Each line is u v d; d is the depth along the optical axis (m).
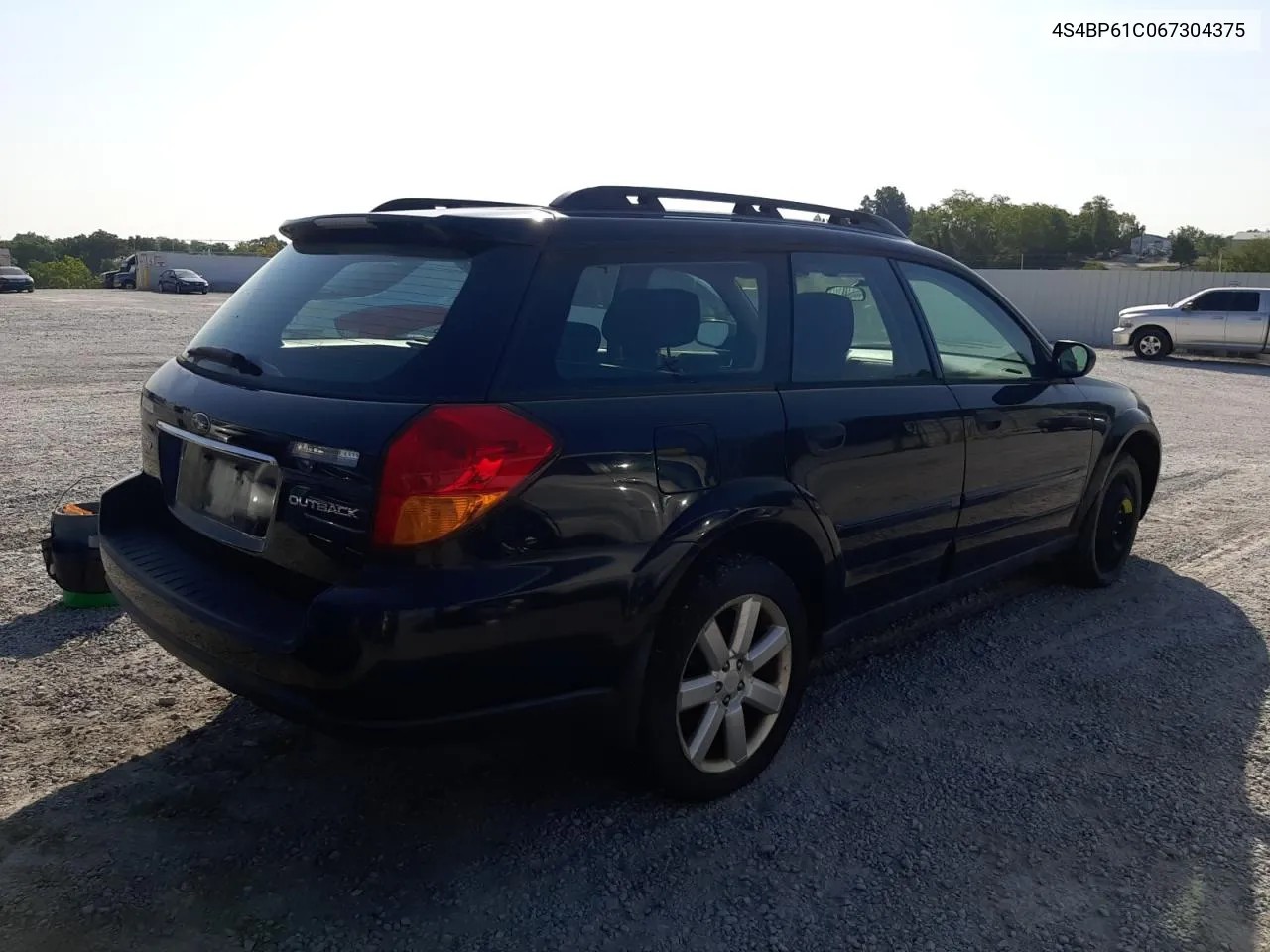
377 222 3.11
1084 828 3.23
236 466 3.03
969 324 4.45
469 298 2.86
